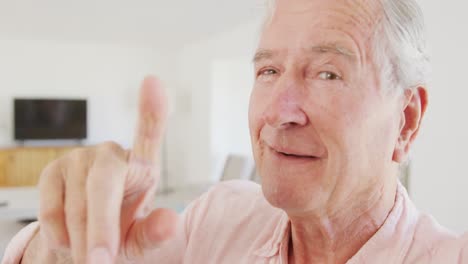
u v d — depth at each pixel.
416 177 2.45
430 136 2.35
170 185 6.66
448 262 0.56
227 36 5.32
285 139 0.56
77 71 5.95
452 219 2.24
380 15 0.55
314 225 0.63
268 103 0.59
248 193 0.87
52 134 5.71
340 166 0.56
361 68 0.55
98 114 6.10
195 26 4.98
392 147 0.60
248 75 5.81
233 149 5.95
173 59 6.61
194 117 6.23
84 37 5.60
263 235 0.76
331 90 0.55
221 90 5.83
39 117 5.62
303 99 0.56
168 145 6.60
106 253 0.38
